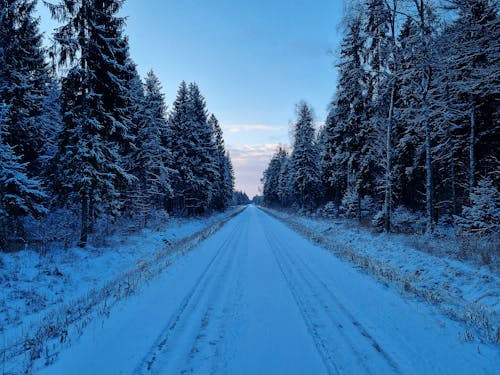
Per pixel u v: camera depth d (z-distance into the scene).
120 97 14.51
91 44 13.06
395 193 21.45
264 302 6.42
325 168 31.94
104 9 13.55
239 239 17.41
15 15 13.50
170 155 26.16
